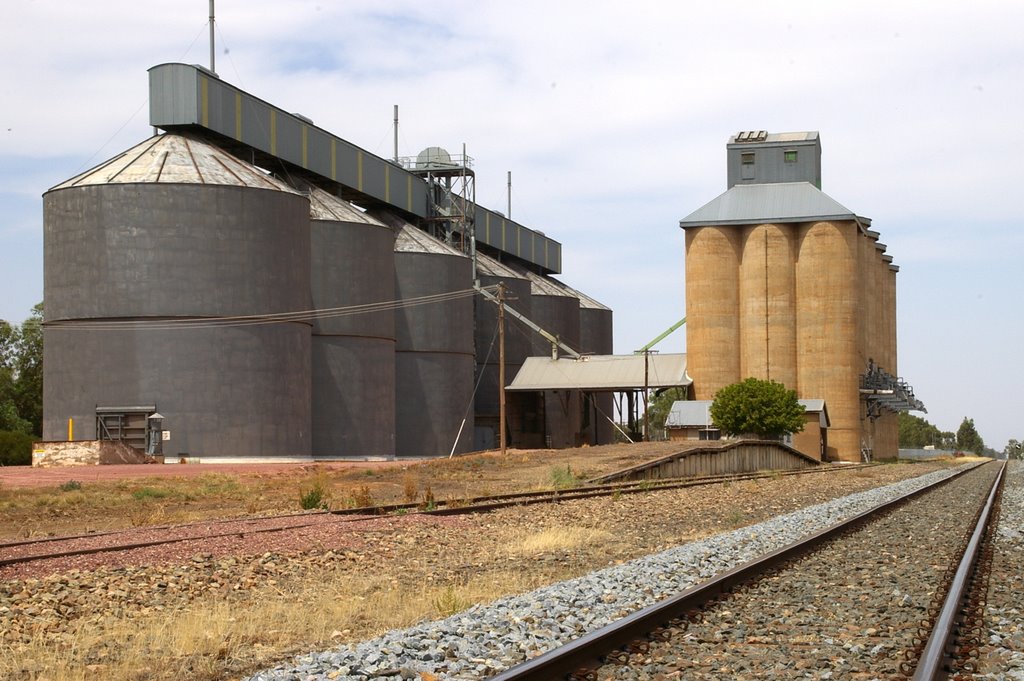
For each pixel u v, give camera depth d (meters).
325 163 102.62
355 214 98.38
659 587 14.65
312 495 33.28
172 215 79.50
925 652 9.71
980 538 21.58
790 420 99.50
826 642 10.82
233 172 84.12
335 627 12.87
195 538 21.91
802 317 118.44
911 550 19.53
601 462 58.59
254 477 54.72
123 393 78.75
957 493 42.94
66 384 80.38
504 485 47.09
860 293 122.25
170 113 87.06
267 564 18.88
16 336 128.38
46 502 36.84
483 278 125.50
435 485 47.84
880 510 29.44
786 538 22.22
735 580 14.44
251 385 81.00
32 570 17.78
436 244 111.38
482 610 12.61
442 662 9.87
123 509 35.38
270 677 9.45
